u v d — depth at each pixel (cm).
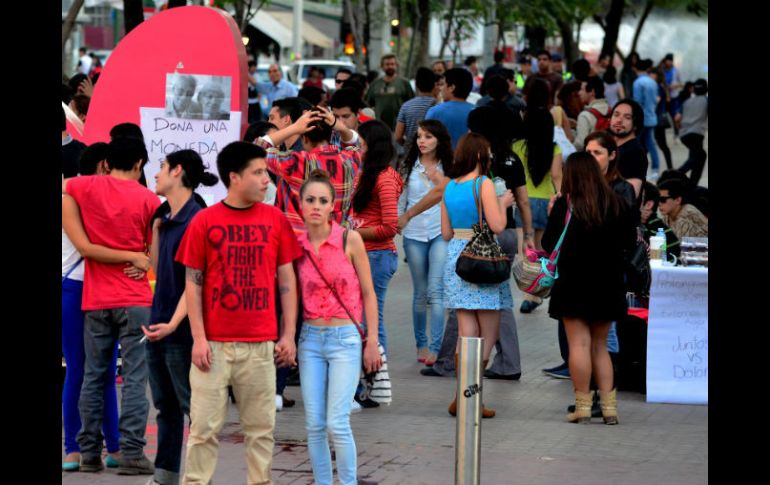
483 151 1548
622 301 1499
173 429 1220
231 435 1467
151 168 1847
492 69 3394
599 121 2775
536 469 1334
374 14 5253
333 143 1662
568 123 2769
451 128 2194
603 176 1497
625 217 1487
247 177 1120
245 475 1310
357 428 1508
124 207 1307
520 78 5028
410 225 1834
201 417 1134
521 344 2033
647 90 4344
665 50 8519
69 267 1341
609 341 1675
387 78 3231
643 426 1530
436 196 1761
